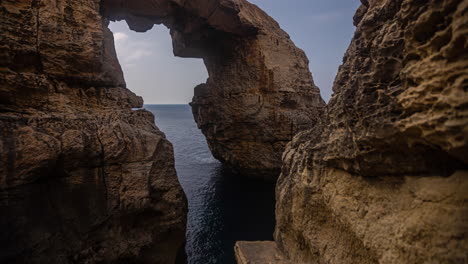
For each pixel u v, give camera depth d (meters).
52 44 12.11
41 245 9.94
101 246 11.62
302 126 28.69
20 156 9.52
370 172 6.66
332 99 9.17
